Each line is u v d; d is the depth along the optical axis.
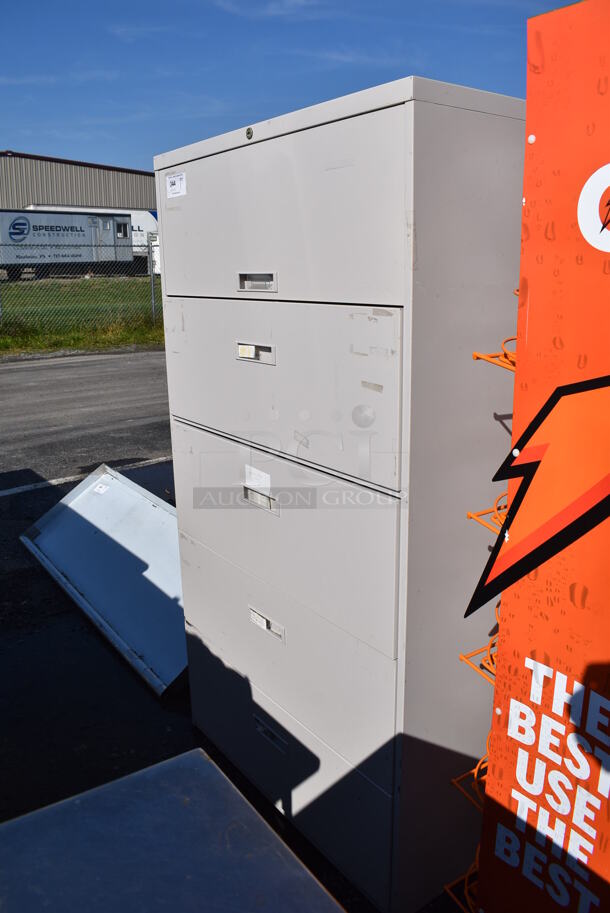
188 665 2.89
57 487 5.64
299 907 0.81
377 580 1.81
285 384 1.98
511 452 1.50
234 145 1.99
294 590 2.11
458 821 2.06
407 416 1.64
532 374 1.42
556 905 1.60
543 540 1.47
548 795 1.57
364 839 2.04
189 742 2.84
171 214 2.34
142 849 0.88
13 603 3.88
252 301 2.05
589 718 1.43
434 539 1.76
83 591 3.81
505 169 1.65
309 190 1.77
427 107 1.50
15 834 0.90
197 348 2.34
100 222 25.28
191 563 2.64
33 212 23.62
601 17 1.18
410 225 1.53
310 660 2.12
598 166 1.23
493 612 1.94
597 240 1.25
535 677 1.54
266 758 2.44
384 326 1.65
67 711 3.03
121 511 4.13
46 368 11.05
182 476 2.58
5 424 7.63
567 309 1.33
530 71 1.30
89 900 0.81
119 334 13.85
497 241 1.68
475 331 1.70
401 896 1.99
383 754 1.91
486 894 1.80
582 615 1.41
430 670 1.85
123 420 7.78
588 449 1.34
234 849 0.89
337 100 1.64
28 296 21.00
